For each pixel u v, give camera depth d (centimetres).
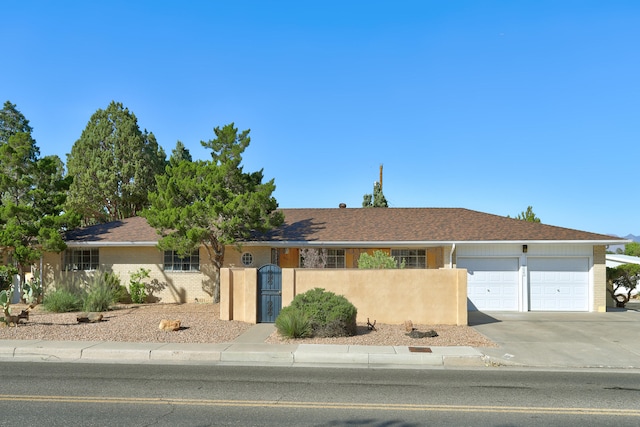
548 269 2198
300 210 2783
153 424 716
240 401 845
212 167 2191
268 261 2334
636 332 1606
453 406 821
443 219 2503
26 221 2352
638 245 4253
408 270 1734
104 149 4178
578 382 1007
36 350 1278
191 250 2155
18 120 5203
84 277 2408
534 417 761
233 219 2041
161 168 4322
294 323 1419
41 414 762
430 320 1720
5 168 2462
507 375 1073
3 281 2470
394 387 953
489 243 2184
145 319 1716
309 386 957
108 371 1095
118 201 4100
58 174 4400
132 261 2402
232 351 1254
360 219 2570
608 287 2470
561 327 1706
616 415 775
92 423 719
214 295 2273
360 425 719
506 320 1884
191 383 978
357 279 1742
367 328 1597
